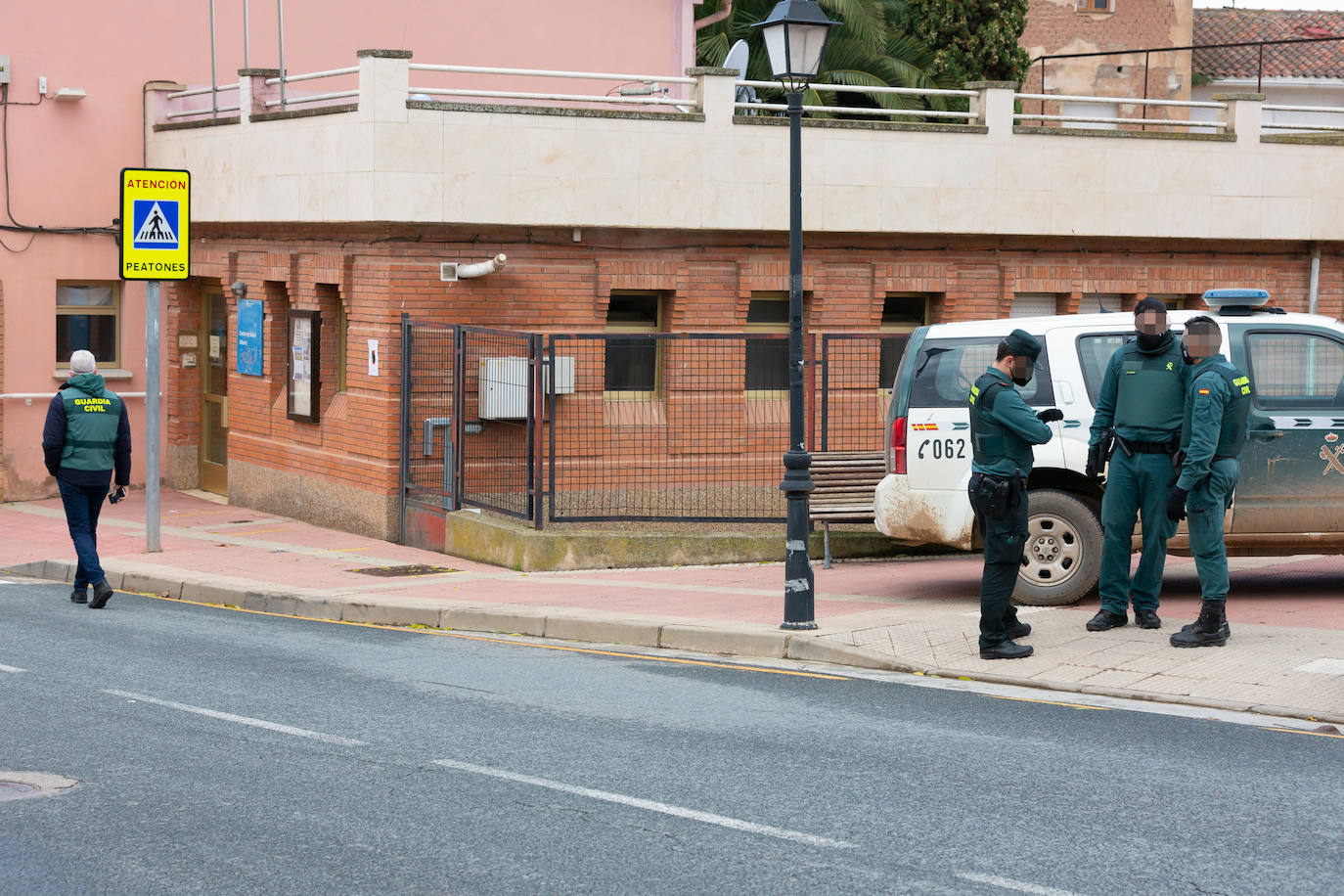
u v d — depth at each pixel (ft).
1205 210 60.44
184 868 18.89
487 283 53.16
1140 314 32.60
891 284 57.67
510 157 52.21
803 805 21.42
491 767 23.62
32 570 49.67
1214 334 31.14
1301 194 61.67
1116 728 26.16
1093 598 38.81
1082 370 37.63
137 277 50.75
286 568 47.62
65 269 67.51
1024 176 58.03
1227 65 130.82
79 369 42.24
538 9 73.87
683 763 23.81
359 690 29.96
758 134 54.80
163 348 70.49
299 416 58.80
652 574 45.70
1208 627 31.63
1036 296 60.49
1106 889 17.89
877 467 47.80
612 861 18.99
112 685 30.42
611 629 36.19
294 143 56.18
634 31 75.92
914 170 56.75
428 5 71.97
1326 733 25.79
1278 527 36.68
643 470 54.13
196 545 53.42
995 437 30.91
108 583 44.21
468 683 30.68
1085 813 20.98
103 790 22.40
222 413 68.28
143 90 68.33
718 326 55.83
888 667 31.76
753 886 18.04
